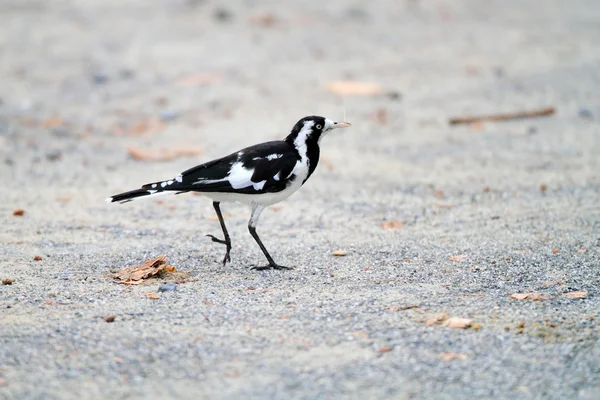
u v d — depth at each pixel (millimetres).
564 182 14391
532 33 27141
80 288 9602
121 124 18406
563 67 22906
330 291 9539
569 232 11789
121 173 15234
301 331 8328
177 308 8961
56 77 22031
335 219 12758
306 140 10578
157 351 7871
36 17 28812
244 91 20828
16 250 11047
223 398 7027
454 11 30688
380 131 18016
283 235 11969
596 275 10000
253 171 10266
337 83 21422
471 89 21109
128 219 12672
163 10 29844
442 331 8305
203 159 16047
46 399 7016
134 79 21875
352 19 29016
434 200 13688
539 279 9891
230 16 28922
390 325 8461
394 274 10141
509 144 16906
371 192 14188
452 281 9844
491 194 13906
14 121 18406
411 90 21125
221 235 11961
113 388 7195
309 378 7352
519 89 20984
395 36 26781
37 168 15469
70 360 7691
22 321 8547
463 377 7383
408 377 7375
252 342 8062
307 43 25656
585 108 19234
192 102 19969
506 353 7824
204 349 7910
